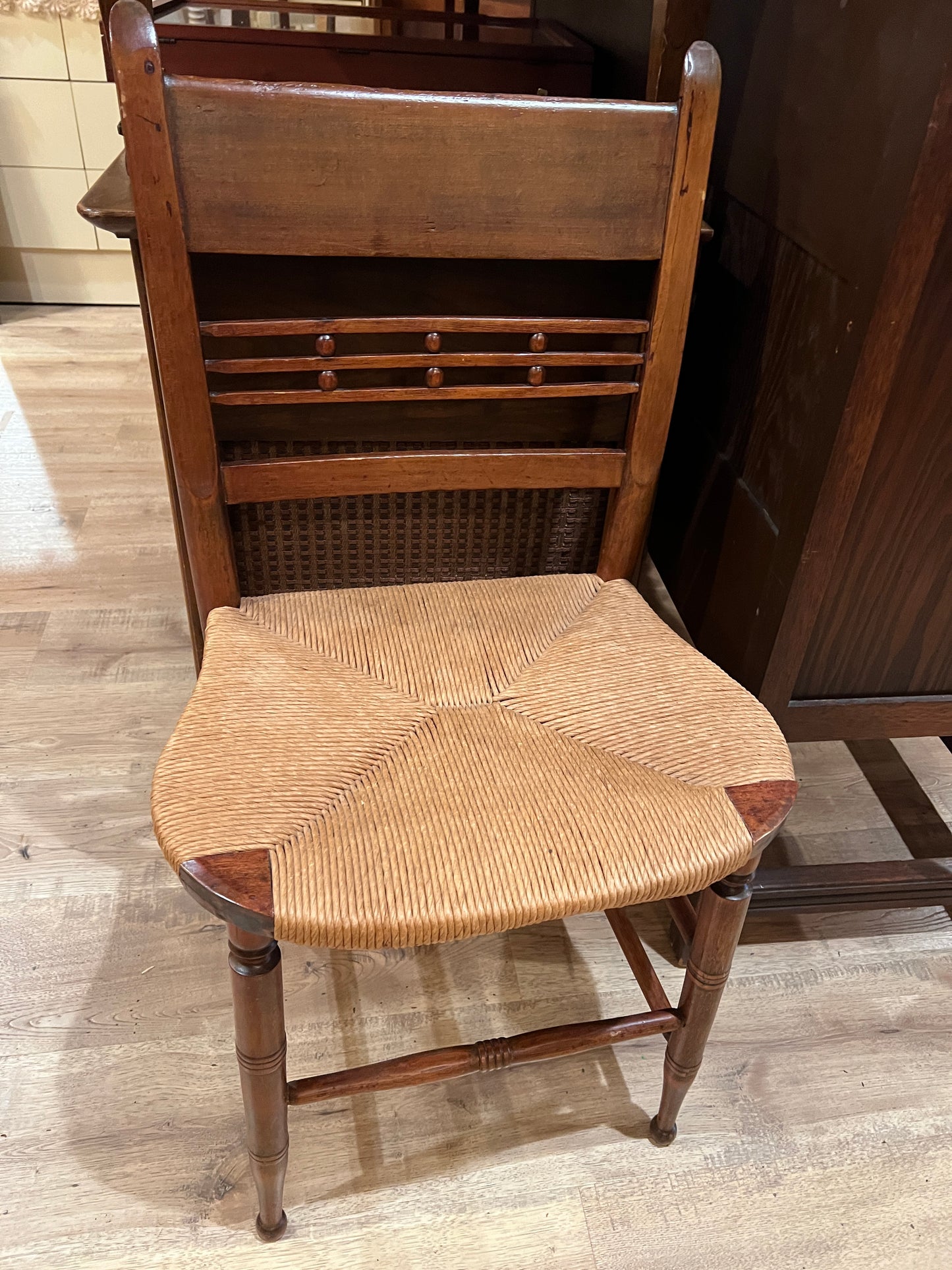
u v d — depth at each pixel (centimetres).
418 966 110
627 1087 99
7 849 119
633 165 78
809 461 86
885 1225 89
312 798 69
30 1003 102
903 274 72
